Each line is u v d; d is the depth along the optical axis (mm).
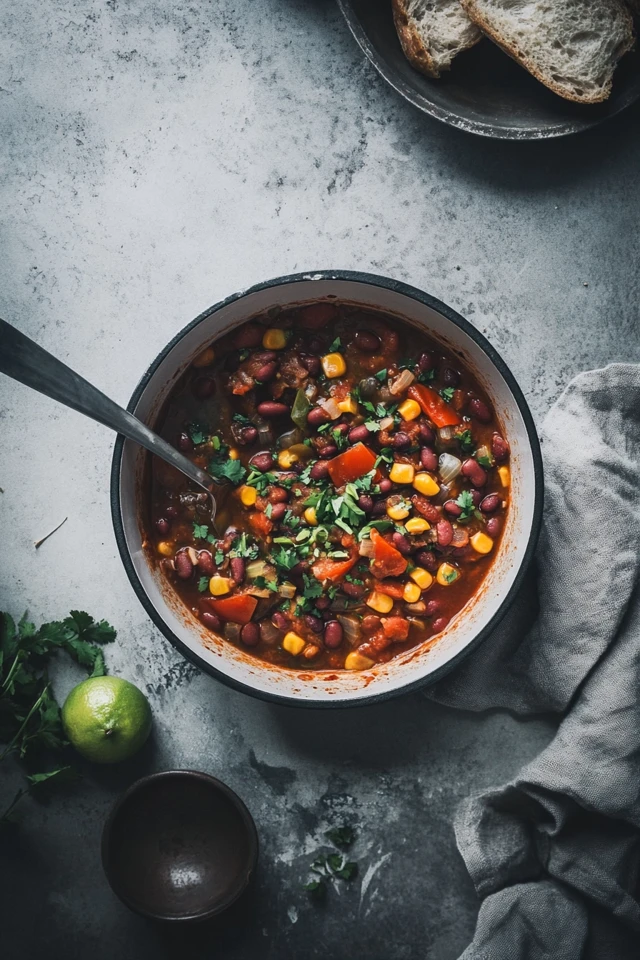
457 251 819
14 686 790
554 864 783
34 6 828
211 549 761
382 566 749
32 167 825
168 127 823
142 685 809
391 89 823
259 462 760
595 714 775
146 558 747
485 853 786
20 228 823
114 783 809
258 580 754
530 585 800
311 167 821
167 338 816
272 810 807
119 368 815
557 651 787
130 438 692
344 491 754
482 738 809
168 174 821
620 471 788
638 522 783
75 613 791
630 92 792
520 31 781
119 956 800
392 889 803
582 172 822
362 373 761
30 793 810
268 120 823
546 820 788
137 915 803
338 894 804
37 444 814
